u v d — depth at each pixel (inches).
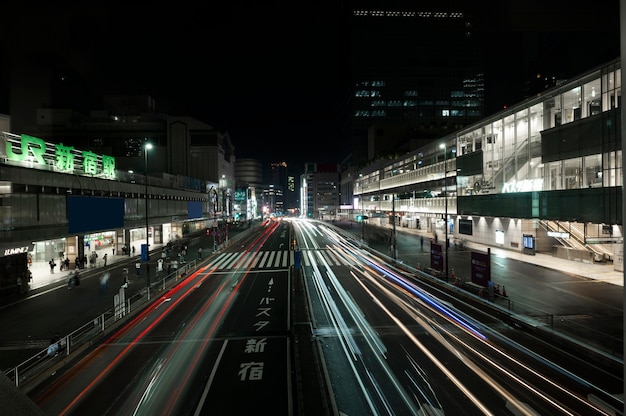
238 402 488.1
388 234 2950.3
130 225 1902.1
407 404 471.5
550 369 568.4
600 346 621.3
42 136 4202.8
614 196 1100.5
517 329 757.9
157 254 1967.3
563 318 781.9
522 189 1604.3
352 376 552.1
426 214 2856.8
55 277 1309.1
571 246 1603.1
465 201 2127.2
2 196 1056.8
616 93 1098.7
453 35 5812.0
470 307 933.8
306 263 1723.7
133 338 732.0
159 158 4269.2
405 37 5787.4
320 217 7253.9
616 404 458.3
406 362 600.4
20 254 1111.6
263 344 697.6
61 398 501.7
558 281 1149.7
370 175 4638.3
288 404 482.3
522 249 1697.8
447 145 2421.3
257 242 2753.4
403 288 1168.8
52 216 1284.4
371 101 5757.9
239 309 944.9
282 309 942.4
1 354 653.3
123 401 492.4
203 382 545.3
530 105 1545.3
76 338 714.8
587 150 1210.0
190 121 4315.9
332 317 855.7
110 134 4254.4
